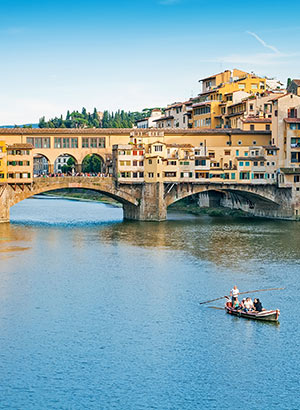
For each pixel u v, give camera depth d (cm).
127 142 15188
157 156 14112
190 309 6962
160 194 14300
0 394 5034
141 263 9262
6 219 13988
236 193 15638
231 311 6794
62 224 13850
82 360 5612
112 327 6391
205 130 15438
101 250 10319
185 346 5916
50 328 6362
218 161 14775
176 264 9169
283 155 14638
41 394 5038
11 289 7788
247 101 16362
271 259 9519
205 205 18038
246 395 5038
